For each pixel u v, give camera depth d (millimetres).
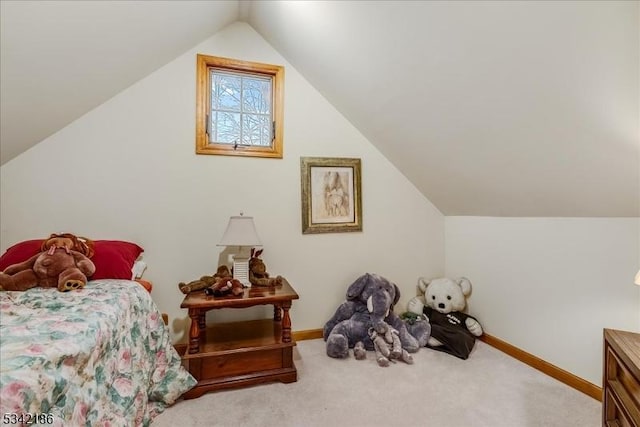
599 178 1492
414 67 1695
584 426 1501
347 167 2709
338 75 2238
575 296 1877
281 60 2537
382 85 2010
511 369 2072
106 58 1784
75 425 932
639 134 1173
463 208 2707
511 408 1645
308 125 2604
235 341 1959
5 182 1961
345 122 2713
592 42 1042
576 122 1311
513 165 1821
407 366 2107
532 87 1325
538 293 2100
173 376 1702
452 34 1380
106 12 1509
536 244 2119
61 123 1999
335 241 2680
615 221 1693
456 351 2264
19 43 1335
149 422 1501
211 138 2424
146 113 2205
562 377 1910
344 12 1693
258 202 2463
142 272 2104
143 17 1710
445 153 2182
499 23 1201
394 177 2865
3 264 1611
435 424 1519
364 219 2773
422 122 2061
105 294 1448
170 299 2258
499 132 1674
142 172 2195
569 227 1910
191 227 2301
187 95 2295
